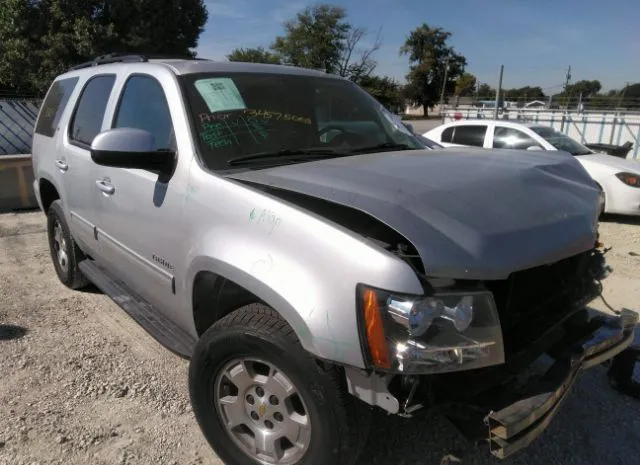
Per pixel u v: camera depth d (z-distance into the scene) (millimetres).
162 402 3246
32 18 27375
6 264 5723
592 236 2531
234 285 2574
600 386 3504
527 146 9383
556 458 2822
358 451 2213
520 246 2162
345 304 2012
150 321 3342
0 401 3219
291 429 2336
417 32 76188
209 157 2789
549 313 2564
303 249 2160
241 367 2443
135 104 3406
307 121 3309
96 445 2867
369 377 2043
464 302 1998
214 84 3137
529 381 2293
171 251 2869
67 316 4387
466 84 74312
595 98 34469
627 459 2824
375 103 4016
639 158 21469
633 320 2840
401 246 2088
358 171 2562
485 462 2770
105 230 3646
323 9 40812
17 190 8484
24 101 10391
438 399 2100
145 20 27953
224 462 2654
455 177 2518
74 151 4074
